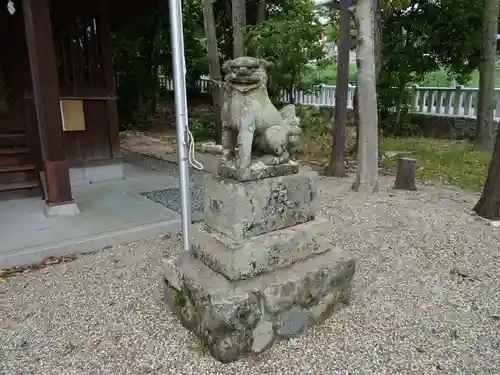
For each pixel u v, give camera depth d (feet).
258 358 7.04
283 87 31.65
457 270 10.11
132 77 37.42
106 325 8.04
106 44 18.80
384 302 8.71
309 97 39.88
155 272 10.27
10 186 16.38
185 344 7.39
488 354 7.07
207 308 6.94
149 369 6.79
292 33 27.55
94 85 18.94
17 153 17.12
